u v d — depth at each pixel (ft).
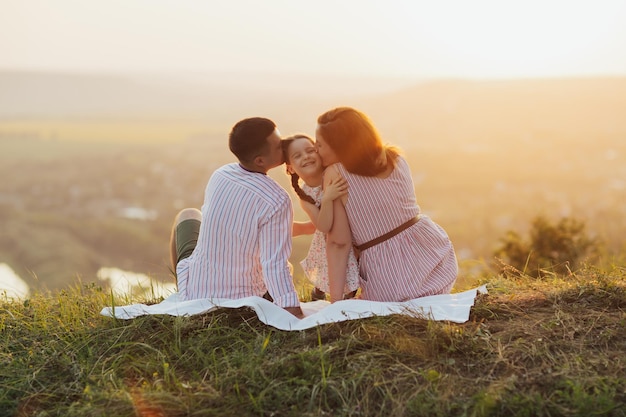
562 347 8.38
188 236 11.46
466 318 9.34
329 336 9.05
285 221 10.11
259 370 8.16
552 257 18.54
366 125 9.93
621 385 7.39
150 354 9.08
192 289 10.44
